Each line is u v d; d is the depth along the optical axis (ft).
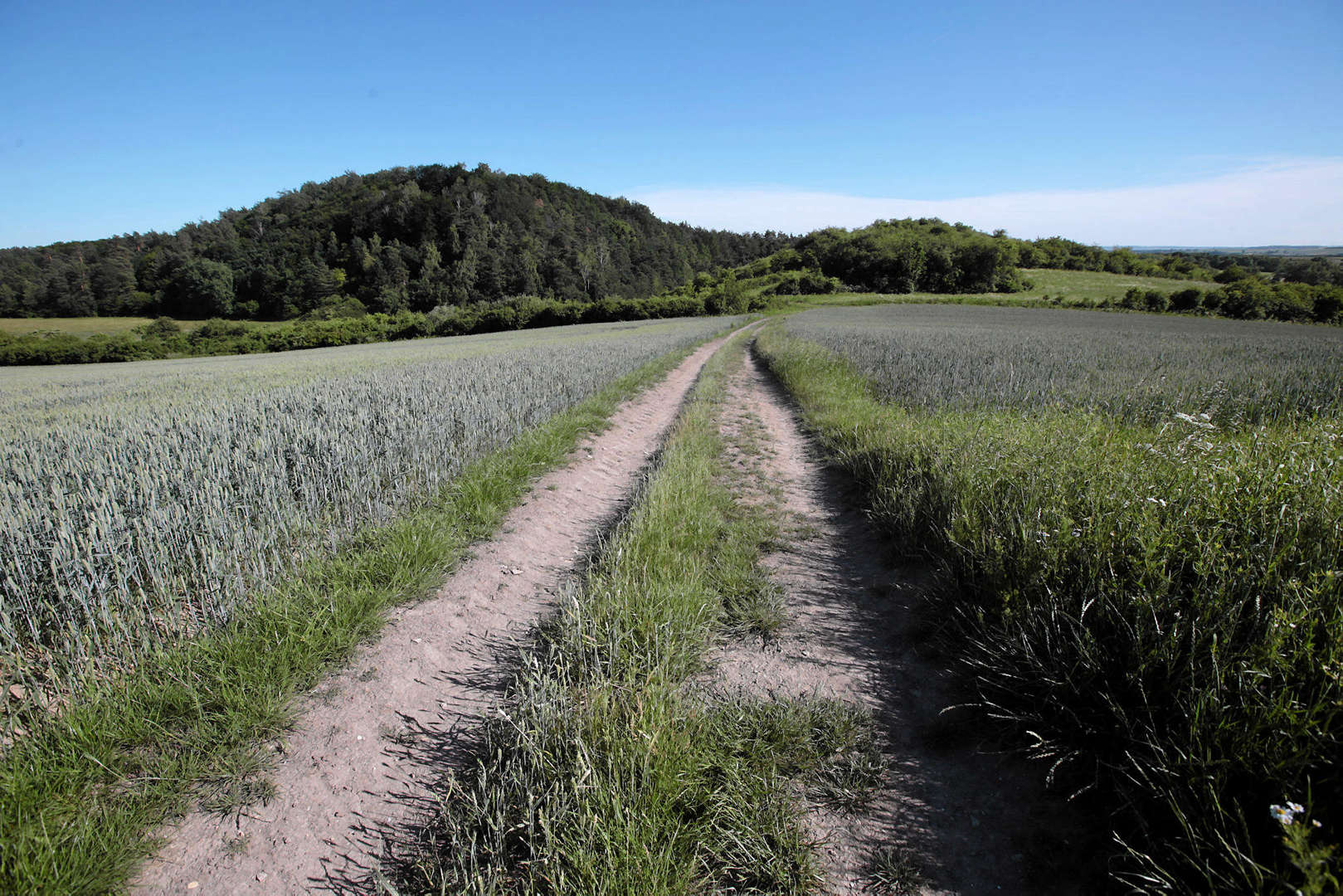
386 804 8.13
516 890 6.70
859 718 9.59
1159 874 6.23
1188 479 11.66
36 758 7.79
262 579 12.71
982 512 14.52
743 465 25.58
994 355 53.01
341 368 62.59
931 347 63.41
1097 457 14.73
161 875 7.04
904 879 6.84
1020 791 8.12
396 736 9.45
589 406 35.96
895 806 7.97
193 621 11.43
